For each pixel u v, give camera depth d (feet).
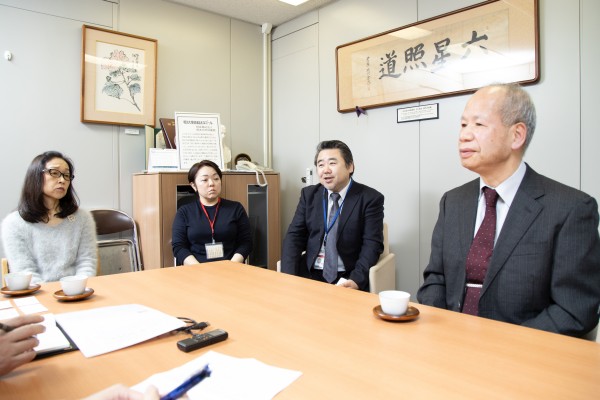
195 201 8.97
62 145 9.14
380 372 2.39
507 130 4.06
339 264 6.96
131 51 9.98
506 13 7.46
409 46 9.03
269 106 12.95
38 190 6.55
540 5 7.14
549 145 7.13
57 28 9.00
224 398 2.08
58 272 6.68
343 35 10.63
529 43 7.20
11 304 3.82
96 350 2.70
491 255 4.23
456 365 2.48
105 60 9.59
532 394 2.10
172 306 3.74
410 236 9.29
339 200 7.19
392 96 9.43
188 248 8.70
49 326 3.11
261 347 2.78
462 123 4.36
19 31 8.54
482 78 7.86
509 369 2.41
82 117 9.29
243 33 12.40
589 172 6.70
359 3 10.17
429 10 8.72
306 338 2.95
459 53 8.18
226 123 12.10
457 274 4.52
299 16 11.89
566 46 6.89
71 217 7.00
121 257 9.46
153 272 5.27
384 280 7.00
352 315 3.48
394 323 3.28
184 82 11.16
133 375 2.38
